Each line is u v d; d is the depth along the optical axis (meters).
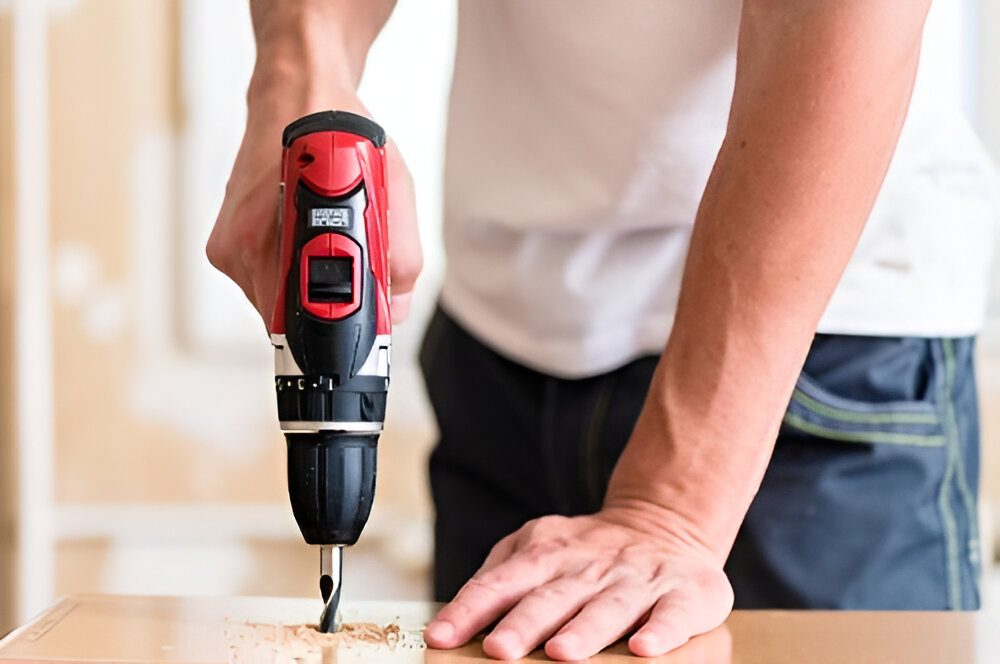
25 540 1.60
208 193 1.91
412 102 1.90
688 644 0.63
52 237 1.89
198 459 1.94
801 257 0.64
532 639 0.60
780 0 0.64
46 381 1.61
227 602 0.73
